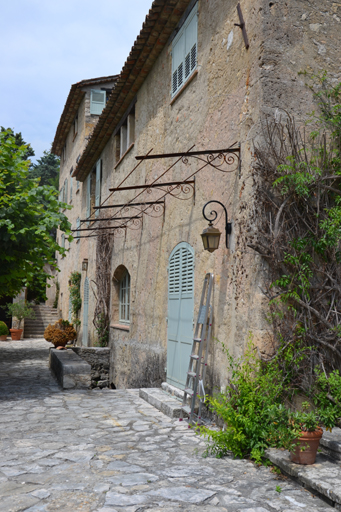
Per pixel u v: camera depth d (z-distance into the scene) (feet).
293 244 14.58
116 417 18.89
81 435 16.05
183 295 21.97
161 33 25.25
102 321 39.88
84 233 52.80
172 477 11.93
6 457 13.50
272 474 12.29
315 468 11.66
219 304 17.84
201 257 20.01
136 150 31.65
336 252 15.08
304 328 14.67
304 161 15.31
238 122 16.98
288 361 14.47
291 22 15.96
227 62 18.25
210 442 15.17
